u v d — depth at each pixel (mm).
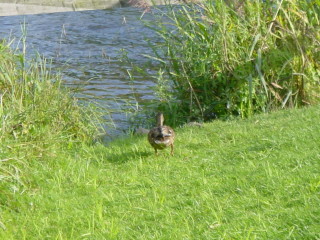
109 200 9969
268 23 16469
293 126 13227
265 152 11602
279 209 8734
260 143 12328
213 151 12305
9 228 9039
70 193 10484
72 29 32750
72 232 8641
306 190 9312
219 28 15711
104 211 9469
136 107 17875
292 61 16062
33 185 10852
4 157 10961
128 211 9422
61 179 11164
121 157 12508
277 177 10016
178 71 16469
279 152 11406
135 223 8961
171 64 16656
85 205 9836
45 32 31891
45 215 9594
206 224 8562
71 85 20453
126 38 29891
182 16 16797
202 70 15984
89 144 14070
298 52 16000
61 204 9891
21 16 37375
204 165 11445
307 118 13828
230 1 16266
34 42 29078
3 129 11891
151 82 21359
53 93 14469
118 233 8594
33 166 11750
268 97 16172
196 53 16281
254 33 15953
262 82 15109
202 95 16469
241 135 13188
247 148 12102
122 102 18672
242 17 16312
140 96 19438
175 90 17047
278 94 16047
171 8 16859
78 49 27578
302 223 8086
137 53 26453
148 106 16875
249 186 9867
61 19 36094
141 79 21844
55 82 14953
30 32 31828
